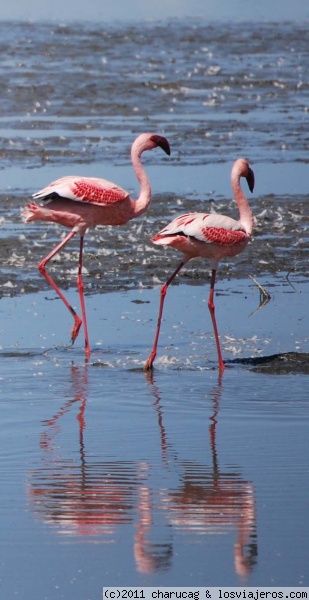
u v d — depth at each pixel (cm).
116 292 2320
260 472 1322
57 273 2456
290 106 4819
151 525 1162
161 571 1062
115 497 1244
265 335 2019
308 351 1914
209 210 3019
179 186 3319
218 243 1881
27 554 1098
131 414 1578
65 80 5116
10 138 3994
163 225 2881
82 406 1619
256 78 5438
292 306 2214
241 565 1073
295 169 3575
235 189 1975
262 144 3988
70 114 4500
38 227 2891
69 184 2028
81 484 1287
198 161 3688
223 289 2345
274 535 1138
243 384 1734
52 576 1055
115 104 4697
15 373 1794
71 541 1127
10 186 3253
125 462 1364
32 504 1224
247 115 4575
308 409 1597
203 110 4675
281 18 7925
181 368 1830
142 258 2575
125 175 3419
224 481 1291
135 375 1789
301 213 3006
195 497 1242
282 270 2492
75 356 1903
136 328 2070
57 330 2056
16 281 2392
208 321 2117
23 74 5259
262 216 2964
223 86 5219
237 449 1412
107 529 1155
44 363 1856
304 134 4184
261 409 1598
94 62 5728
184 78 5328
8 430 1502
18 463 1362
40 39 6494
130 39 6600
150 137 2119
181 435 1473
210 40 6700
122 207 2075
